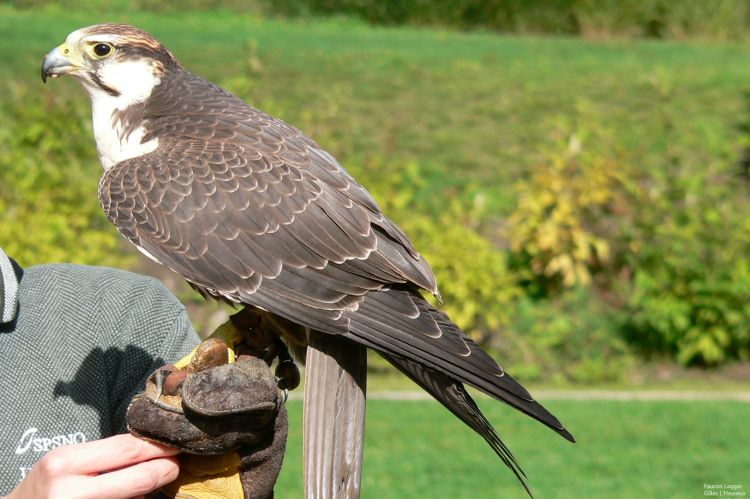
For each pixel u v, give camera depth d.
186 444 2.68
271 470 2.87
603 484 7.27
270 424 2.86
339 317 2.96
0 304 2.99
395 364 3.00
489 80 16.91
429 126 14.88
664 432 8.58
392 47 18.89
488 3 22.27
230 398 2.66
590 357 11.05
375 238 3.14
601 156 12.58
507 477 7.39
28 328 3.05
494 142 14.48
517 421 8.91
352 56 17.62
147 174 3.22
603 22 21.94
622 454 7.96
